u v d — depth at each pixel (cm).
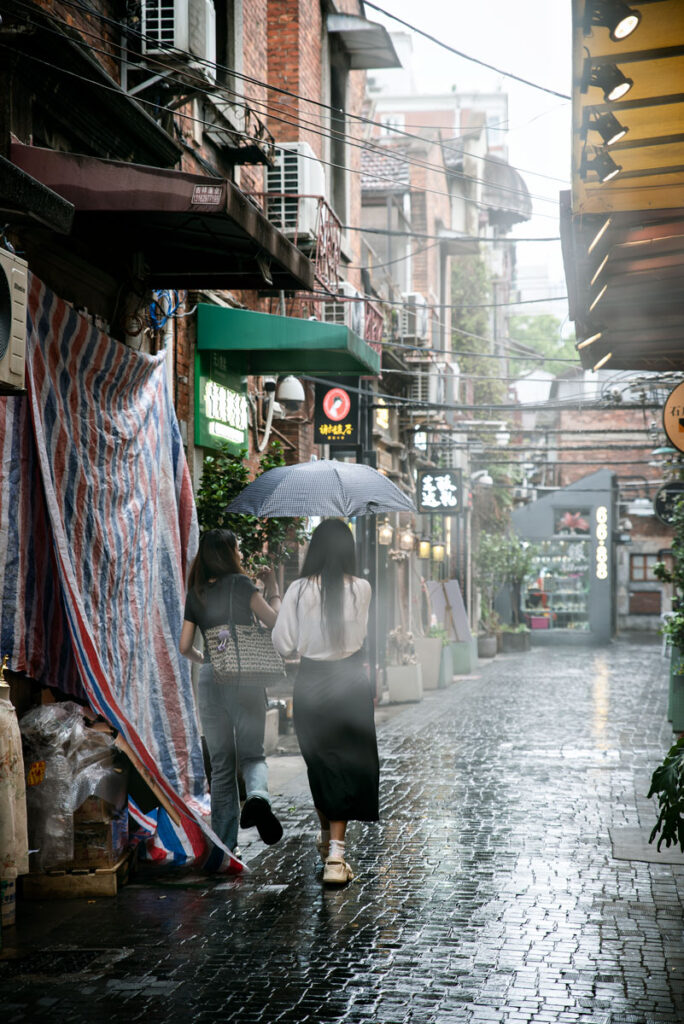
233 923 524
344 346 946
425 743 1206
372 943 494
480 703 1702
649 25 503
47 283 680
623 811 809
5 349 437
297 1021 402
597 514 3872
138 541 707
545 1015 409
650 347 945
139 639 699
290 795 872
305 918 533
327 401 1502
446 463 2962
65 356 622
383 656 1909
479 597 3488
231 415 1069
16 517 561
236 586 629
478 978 449
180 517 777
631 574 4647
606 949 488
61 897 571
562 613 3922
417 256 2862
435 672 1980
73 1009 416
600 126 561
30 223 488
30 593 576
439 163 3178
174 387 919
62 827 568
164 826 640
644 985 442
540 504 3947
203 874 624
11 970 459
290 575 1366
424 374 1750
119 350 686
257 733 622
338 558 622
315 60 1499
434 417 2362
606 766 1029
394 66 1728
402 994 430
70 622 562
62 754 573
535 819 779
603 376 3791
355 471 692
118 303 767
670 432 958
